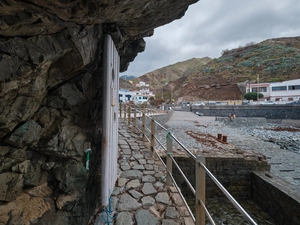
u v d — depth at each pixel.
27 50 1.16
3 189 1.27
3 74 1.05
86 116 2.26
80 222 2.03
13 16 1.00
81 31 1.61
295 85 38.12
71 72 1.74
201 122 22.20
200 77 68.06
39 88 1.40
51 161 1.70
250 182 6.93
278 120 27.12
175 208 2.61
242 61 65.31
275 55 59.12
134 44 3.89
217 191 6.95
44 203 1.57
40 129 1.54
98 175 2.68
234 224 5.27
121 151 4.76
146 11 2.06
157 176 3.50
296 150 12.36
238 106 32.03
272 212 5.59
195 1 2.42
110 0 1.37
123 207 2.57
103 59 2.16
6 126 1.21
